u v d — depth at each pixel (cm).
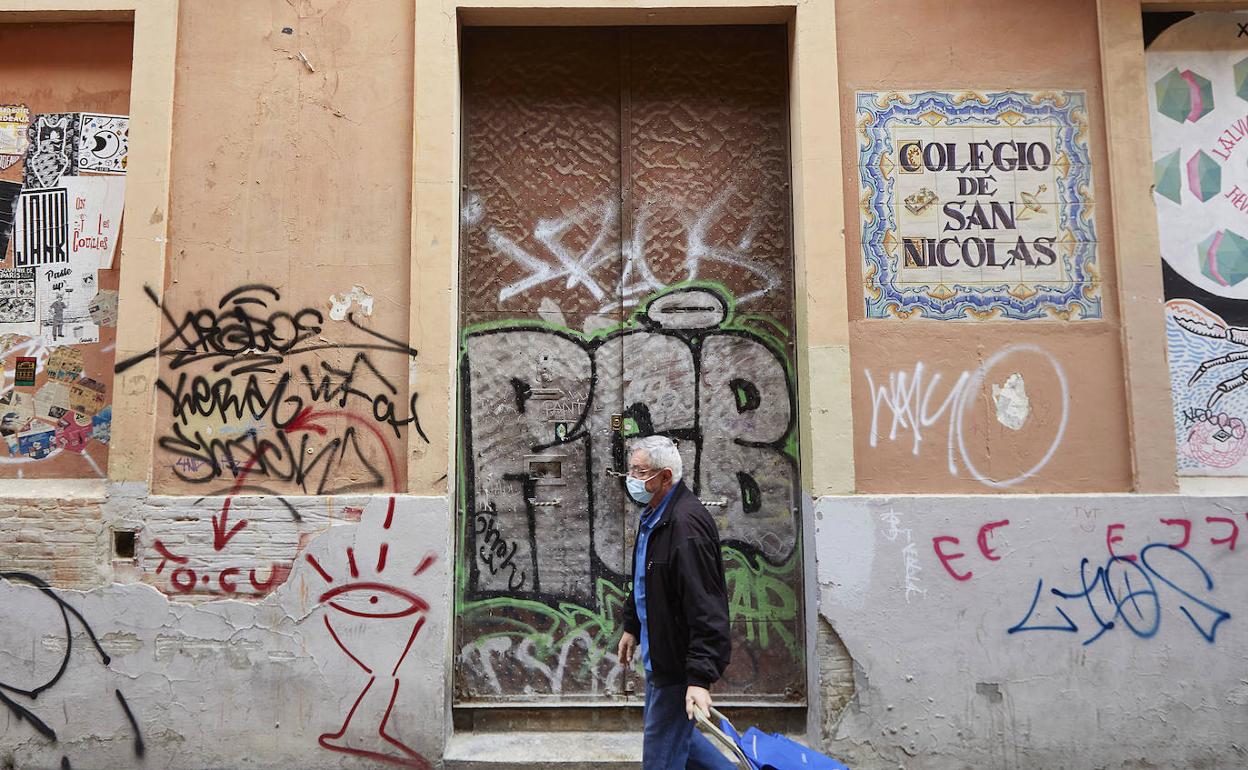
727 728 300
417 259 440
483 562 465
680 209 483
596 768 418
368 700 418
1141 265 442
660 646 316
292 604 423
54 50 470
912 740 418
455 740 440
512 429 471
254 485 432
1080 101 455
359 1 458
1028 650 420
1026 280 445
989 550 424
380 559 424
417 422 432
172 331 440
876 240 447
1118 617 420
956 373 439
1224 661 418
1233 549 423
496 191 483
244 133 450
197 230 445
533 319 477
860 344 440
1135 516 424
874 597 423
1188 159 465
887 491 431
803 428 449
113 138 466
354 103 452
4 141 468
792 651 459
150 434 432
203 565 425
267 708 418
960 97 455
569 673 461
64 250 462
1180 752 414
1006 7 459
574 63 488
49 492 436
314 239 445
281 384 438
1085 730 416
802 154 448
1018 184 451
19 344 457
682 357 476
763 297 479
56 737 418
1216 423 448
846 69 456
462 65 484
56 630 423
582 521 468
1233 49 471
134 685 420
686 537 314
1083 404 438
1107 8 457
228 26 456
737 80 488
